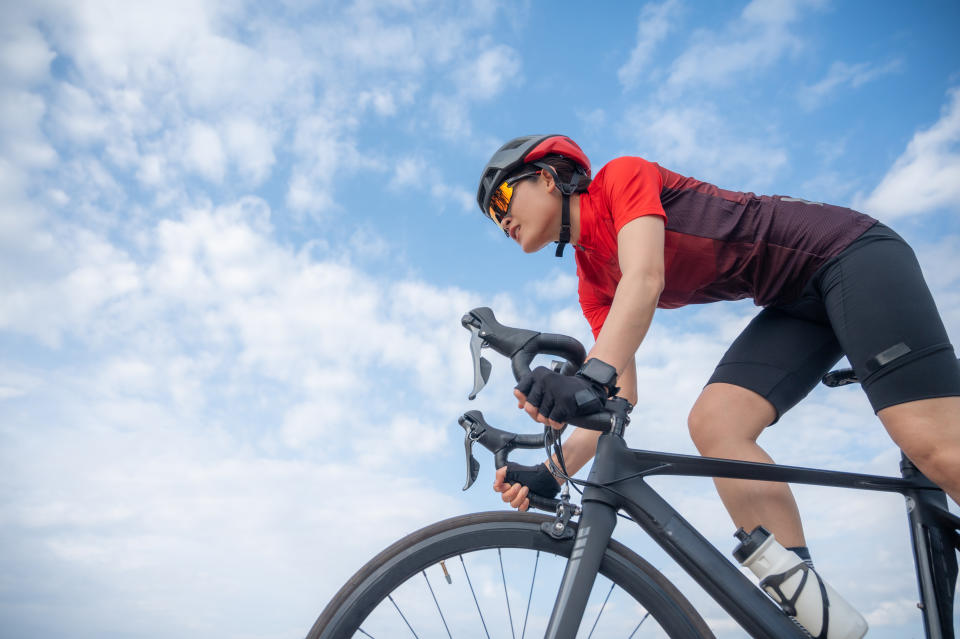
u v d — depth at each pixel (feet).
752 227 3.19
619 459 2.63
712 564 2.48
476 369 2.46
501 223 3.43
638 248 2.78
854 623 2.47
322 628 2.54
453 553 2.70
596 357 2.57
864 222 3.09
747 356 3.43
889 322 2.82
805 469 2.81
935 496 3.07
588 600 2.44
